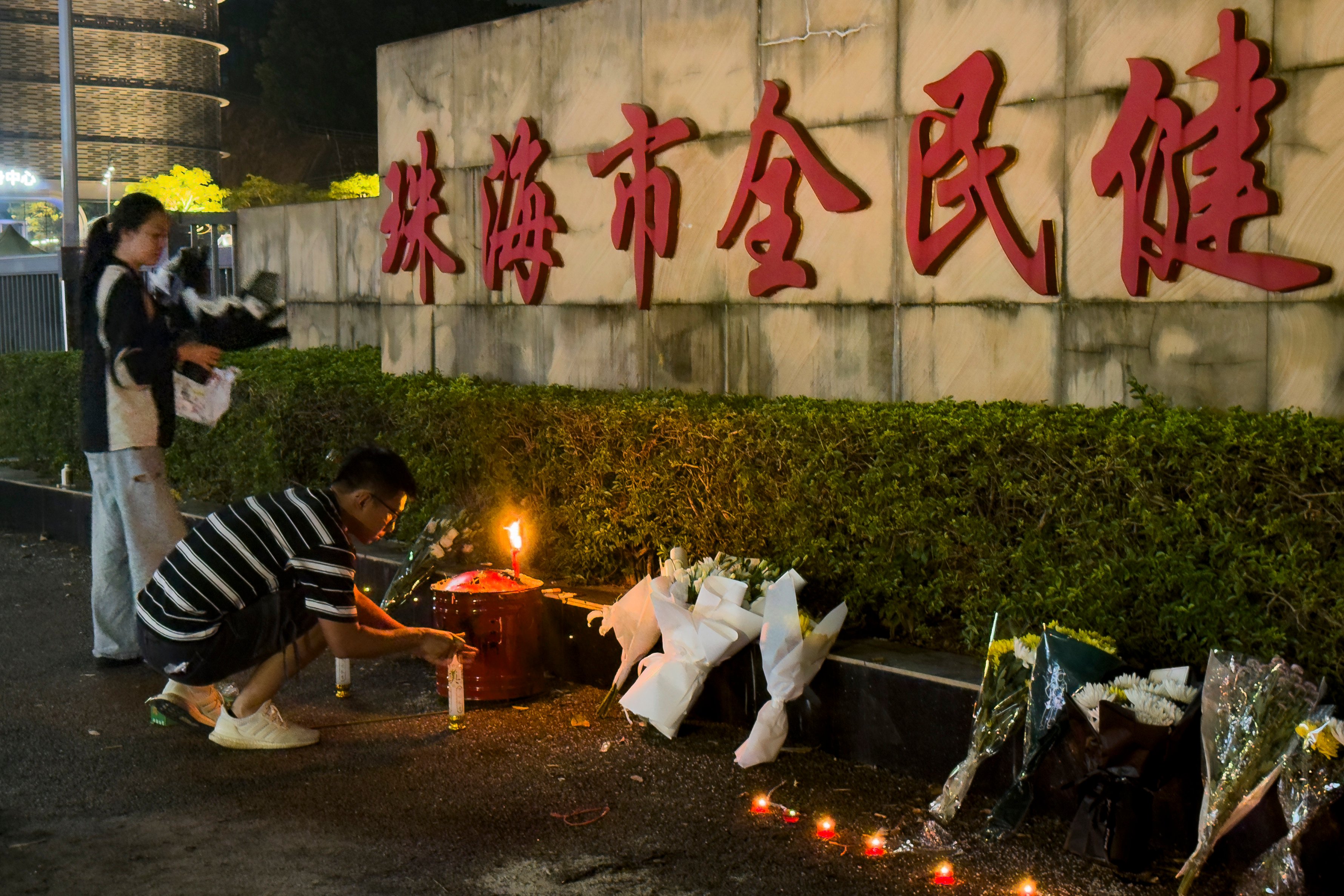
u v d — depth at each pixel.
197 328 6.53
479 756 4.57
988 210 5.05
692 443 5.40
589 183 6.77
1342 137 4.14
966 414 4.64
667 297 6.41
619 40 6.54
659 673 4.71
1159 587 3.96
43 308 13.74
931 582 4.64
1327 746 3.25
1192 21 4.46
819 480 4.89
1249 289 4.39
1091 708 3.57
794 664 4.42
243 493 7.97
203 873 3.60
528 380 7.26
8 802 4.16
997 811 3.80
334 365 8.81
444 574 6.25
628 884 3.51
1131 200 4.62
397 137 8.01
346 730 4.89
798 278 5.76
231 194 36.50
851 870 3.60
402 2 42.19
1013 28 4.98
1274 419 4.01
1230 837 3.54
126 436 5.55
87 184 42.06
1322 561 3.63
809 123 5.73
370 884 3.52
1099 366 4.80
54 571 7.98
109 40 41.88
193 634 4.45
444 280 7.73
